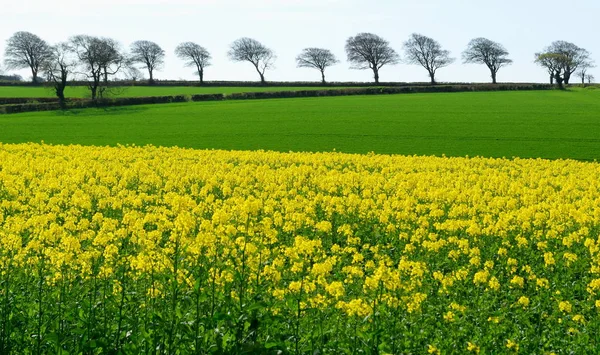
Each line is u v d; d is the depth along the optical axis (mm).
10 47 127000
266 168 30922
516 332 9703
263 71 159500
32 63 128250
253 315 9039
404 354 8805
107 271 10008
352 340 8977
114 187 23672
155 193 24531
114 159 36219
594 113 73812
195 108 85500
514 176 33344
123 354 8656
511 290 12164
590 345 9477
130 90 121125
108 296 9539
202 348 8703
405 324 9594
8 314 9195
